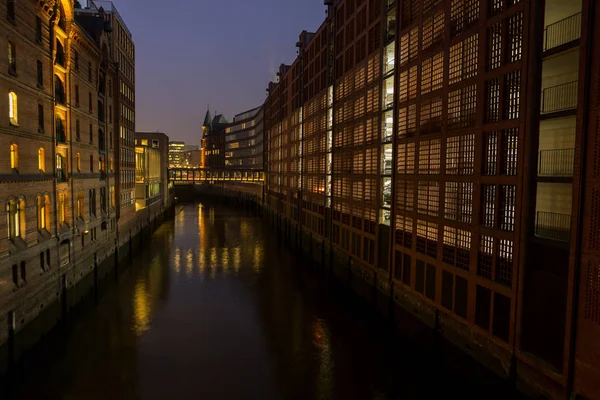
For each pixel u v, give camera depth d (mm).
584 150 14750
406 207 27609
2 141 21484
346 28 40875
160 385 20031
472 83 20719
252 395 19344
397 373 21547
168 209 98688
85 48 35969
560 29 17109
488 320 19531
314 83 52594
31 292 24016
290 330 27016
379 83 32219
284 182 71125
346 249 39312
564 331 15625
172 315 29359
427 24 25391
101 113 42094
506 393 18141
